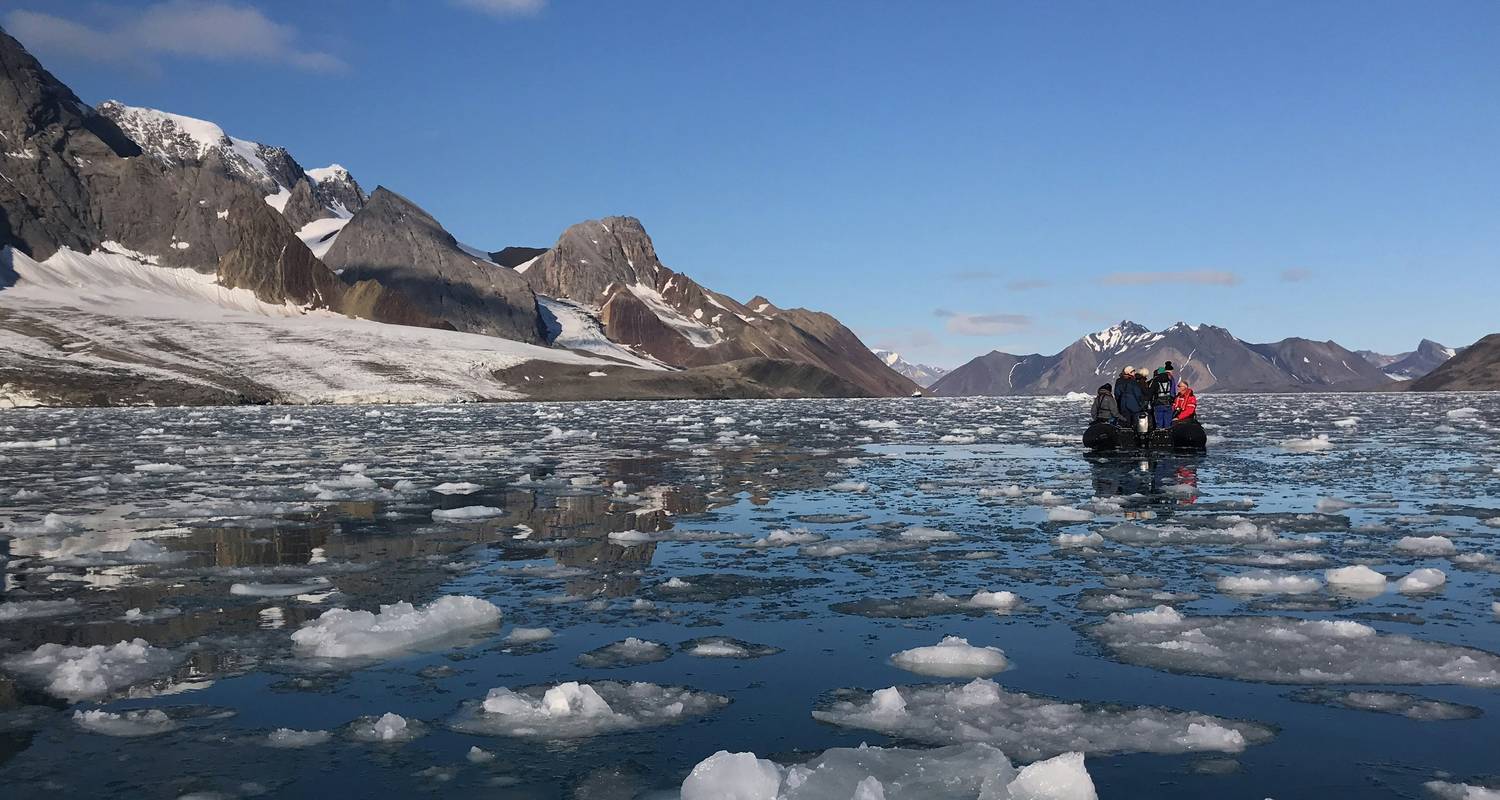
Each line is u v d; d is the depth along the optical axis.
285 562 9.45
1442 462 19.95
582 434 36.25
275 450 27.14
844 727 4.92
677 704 5.27
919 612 7.34
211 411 73.31
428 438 33.81
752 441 30.73
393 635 6.54
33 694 5.55
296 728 4.98
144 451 27.02
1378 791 4.09
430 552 9.97
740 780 3.97
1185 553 9.68
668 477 17.89
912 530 10.91
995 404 97.94
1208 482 16.27
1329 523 11.48
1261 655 6.09
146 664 6.09
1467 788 4.05
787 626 6.96
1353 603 7.46
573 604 7.68
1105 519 12.00
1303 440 25.86
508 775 4.35
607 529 11.48
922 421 47.31
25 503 14.32
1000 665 5.93
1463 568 8.76
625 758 4.54
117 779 4.33
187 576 8.80
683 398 150.00
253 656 6.28
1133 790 4.11
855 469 19.50
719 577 8.64
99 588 8.32
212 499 14.73
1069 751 4.57
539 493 15.29
